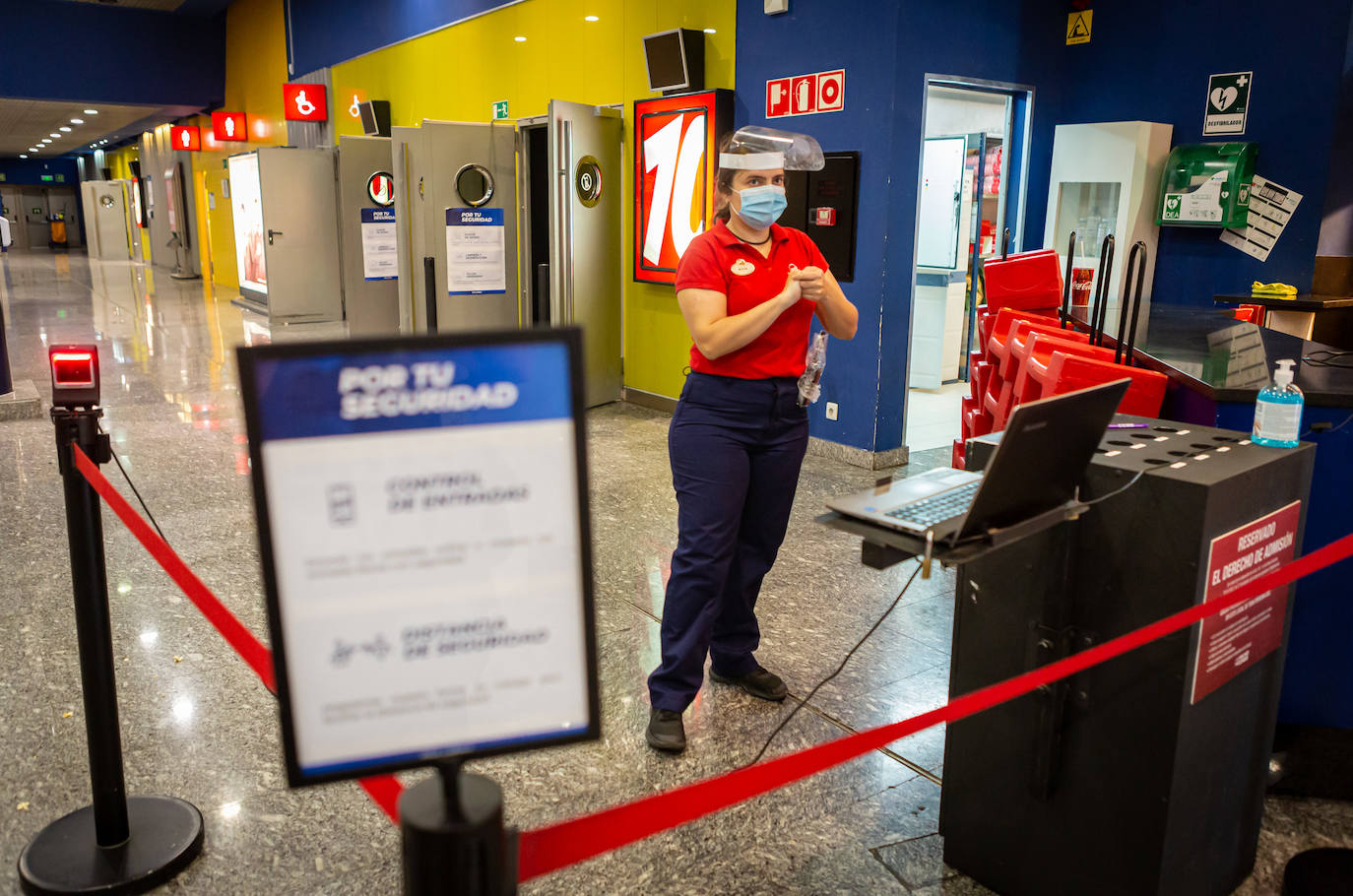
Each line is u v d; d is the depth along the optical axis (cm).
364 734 90
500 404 89
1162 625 168
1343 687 245
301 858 221
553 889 211
